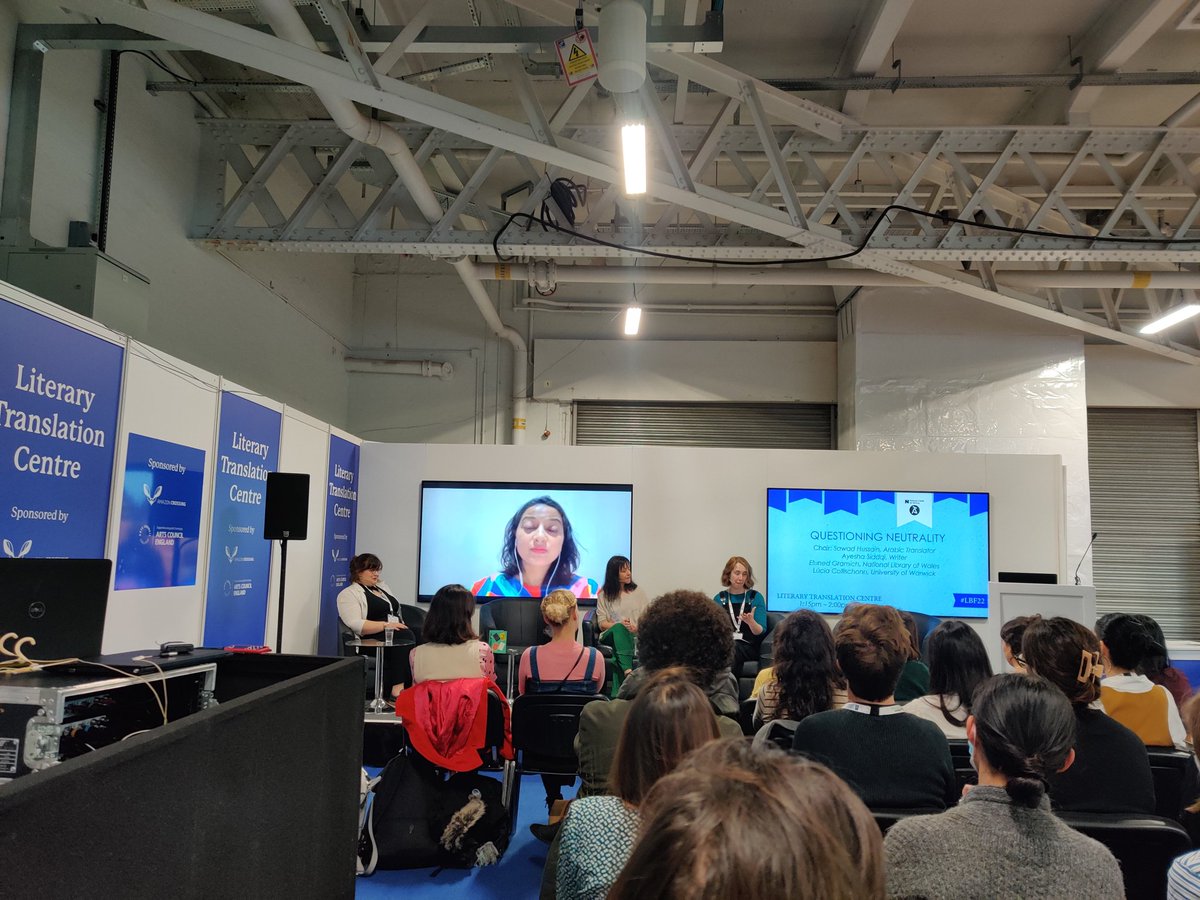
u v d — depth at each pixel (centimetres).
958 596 773
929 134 571
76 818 61
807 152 586
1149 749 248
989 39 558
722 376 983
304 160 622
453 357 993
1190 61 574
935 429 885
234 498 518
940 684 263
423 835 349
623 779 139
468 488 781
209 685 170
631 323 820
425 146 588
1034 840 123
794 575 774
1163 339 847
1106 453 959
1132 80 556
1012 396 884
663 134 497
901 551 775
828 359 982
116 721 159
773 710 268
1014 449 879
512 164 793
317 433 665
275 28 392
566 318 997
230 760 88
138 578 414
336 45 500
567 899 135
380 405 985
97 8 366
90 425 374
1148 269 838
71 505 361
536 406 982
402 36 404
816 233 556
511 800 378
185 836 78
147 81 549
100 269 416
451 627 363
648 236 607
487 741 361
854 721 196
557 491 780
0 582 153
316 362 877
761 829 47
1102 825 165
